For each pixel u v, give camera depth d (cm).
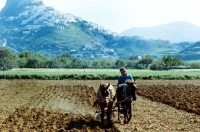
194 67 13825
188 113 2048
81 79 6219
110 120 1744
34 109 2225
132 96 1644
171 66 13862
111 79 6209
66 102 2612
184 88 4059
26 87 4281
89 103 2541
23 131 1473
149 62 16375
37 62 14625
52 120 1778
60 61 15612
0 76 6312
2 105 2441
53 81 5691
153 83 5128
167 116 1920
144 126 1598
